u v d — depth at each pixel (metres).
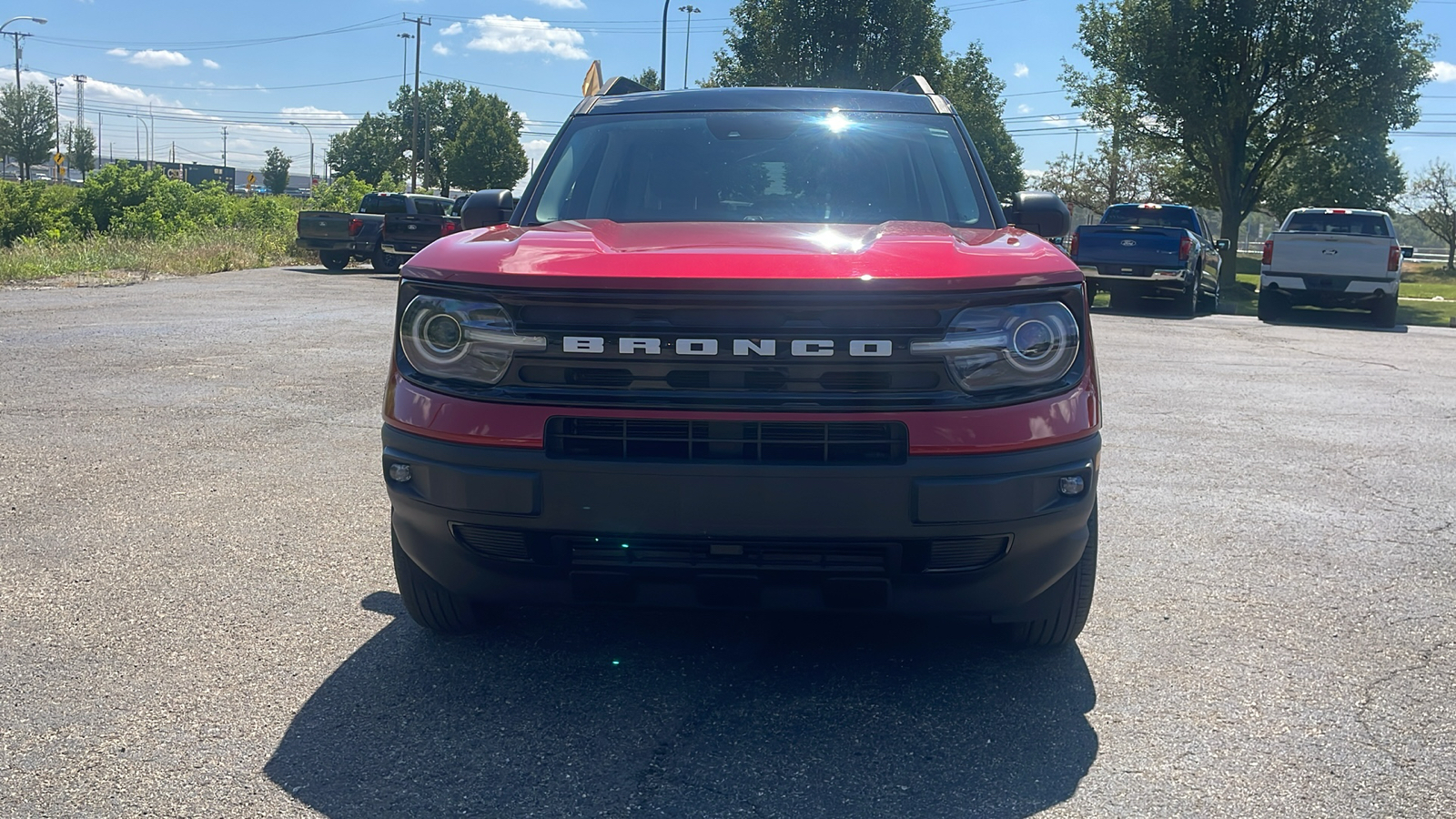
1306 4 35.53
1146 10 36.78
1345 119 35.78
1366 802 2.70
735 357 2.83
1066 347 3.00
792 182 4.11
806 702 3.23
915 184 4.10
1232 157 37.53
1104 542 4.95
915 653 3.61
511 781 2.74
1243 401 8.98
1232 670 3.52
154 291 16.34
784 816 2.59
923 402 2.86
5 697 3.17
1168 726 3.11
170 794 2.65
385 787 2.70
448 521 3.01
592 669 3.45
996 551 3.00
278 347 10.50
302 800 2.63
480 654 3.55
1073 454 2.97
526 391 2.92
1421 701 3.30
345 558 4.47
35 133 87.56
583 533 2.93
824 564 2.98
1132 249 18.27
